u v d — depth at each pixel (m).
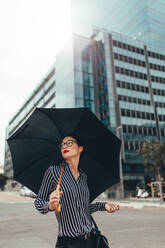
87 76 45.34
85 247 1.69
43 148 2.07
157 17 59.41
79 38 47.19
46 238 6.54
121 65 45.25
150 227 7.92
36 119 2.04
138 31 59.91
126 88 44.09
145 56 49.66
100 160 2.20
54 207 1.48
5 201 24.91
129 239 6.18
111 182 2.22
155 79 49.00
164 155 25.88
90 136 2.16
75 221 1.72
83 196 1.81
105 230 7.56
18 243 5.98
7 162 94.88
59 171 1.86
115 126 40.88
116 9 68.62
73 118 2.07
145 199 23.92
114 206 1.88
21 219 10.82
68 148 1.97
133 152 39.84
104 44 45.00
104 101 42.94
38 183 2.00
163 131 45.47
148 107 45.47
